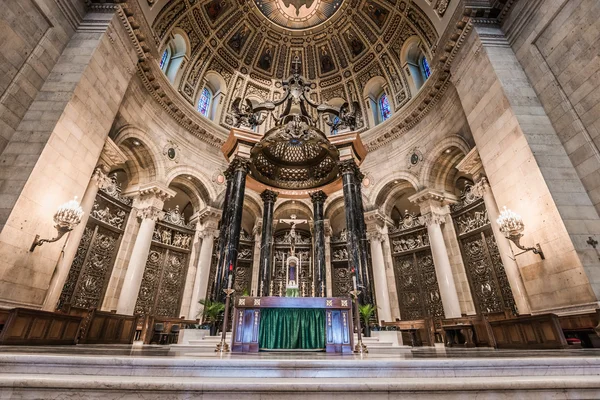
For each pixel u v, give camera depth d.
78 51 8.55
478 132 9.26
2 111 6.89
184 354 4.07
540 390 2.28
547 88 7.82
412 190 14.99
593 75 6.82
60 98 7.71
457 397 2.23
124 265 11.53
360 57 17.44
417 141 13.83
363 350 4.84
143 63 11.38
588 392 2.28
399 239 14.52
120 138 11.05
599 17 6.74
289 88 10.63
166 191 12.58
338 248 15.39
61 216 7.02
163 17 12.97
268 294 9.61
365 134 15.95
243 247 15.14
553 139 7.41
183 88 14.97
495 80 8.56
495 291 10.67
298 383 2.24
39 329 5.52
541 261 6.90
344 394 2.22
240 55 17.58
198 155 14.45
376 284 13.24
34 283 6.72
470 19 9.63
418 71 15.45
